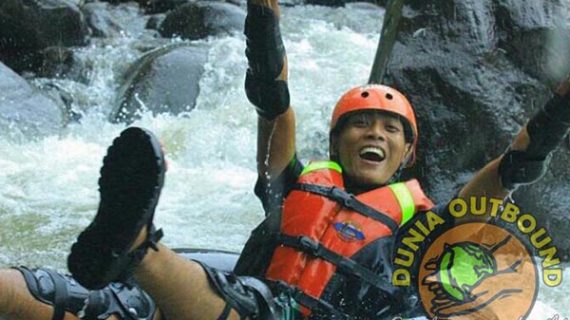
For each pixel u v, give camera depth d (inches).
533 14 476.7
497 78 471.8
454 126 466.6
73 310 223.6
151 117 691.4
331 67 738.8
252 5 241.0
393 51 484.1
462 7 481.1
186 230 470.6
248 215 498.3
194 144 635.5
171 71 718.5
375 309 242.5
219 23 828.0
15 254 437.4
